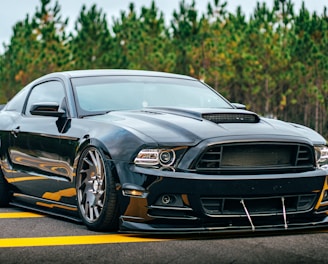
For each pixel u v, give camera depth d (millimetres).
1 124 6082
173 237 4191
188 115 4645
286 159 4336
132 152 4234
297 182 4266
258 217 4230
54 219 5180
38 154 5371
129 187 4199
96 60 56938
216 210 4176
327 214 4520
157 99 5324
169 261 3514
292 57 51719
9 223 4961
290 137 4355
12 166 5844
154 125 4441
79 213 4730
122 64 56625
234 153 4215
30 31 57750
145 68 55844
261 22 54438
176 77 5852
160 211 4168
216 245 3918
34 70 56219
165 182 4105
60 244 4027
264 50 50688
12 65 56500
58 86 5574
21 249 3879
